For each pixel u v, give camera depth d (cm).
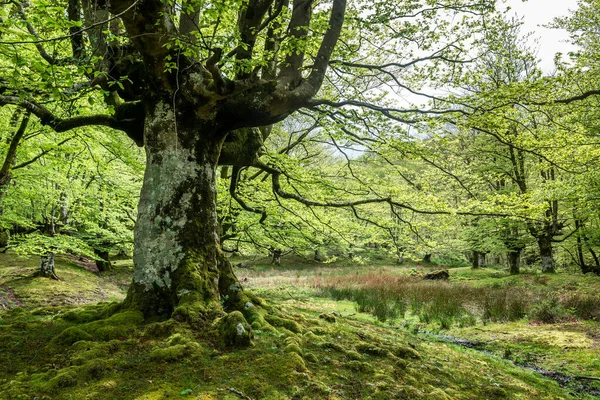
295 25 575
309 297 1350
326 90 945
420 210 774
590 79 870
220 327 419
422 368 471
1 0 366
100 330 408
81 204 1227
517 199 725
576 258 2497
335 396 347
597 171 967
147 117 519
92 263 2056
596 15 1256
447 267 3181
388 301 1290
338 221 977
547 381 572
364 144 725
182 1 416
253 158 657
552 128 909
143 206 494
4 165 673
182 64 491
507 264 3128
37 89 473
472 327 1011
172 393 316
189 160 506
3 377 336
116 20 579
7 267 1549
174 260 475
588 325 936
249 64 438
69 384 320
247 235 1157
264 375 361
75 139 845
